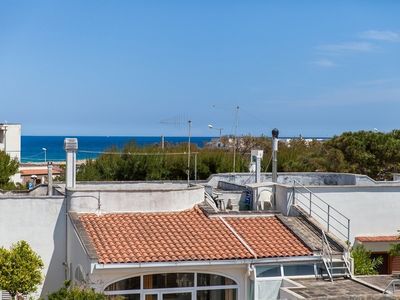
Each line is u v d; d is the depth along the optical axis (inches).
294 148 2495.1
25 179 2652.6
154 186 1182.9
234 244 872.3
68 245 932.6
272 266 854.5
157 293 823.7
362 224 1043.3
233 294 855.1
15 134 2999.5
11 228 933.2
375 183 1214.9
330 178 1326.3
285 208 1007.0
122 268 791.1
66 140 991.6
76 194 935.0
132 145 2322.8
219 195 1097.4
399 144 2325.3
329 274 848.9
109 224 901.8
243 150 2677.2
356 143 2329.0
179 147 2331.4
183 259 815.1
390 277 896.3
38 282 835.4
